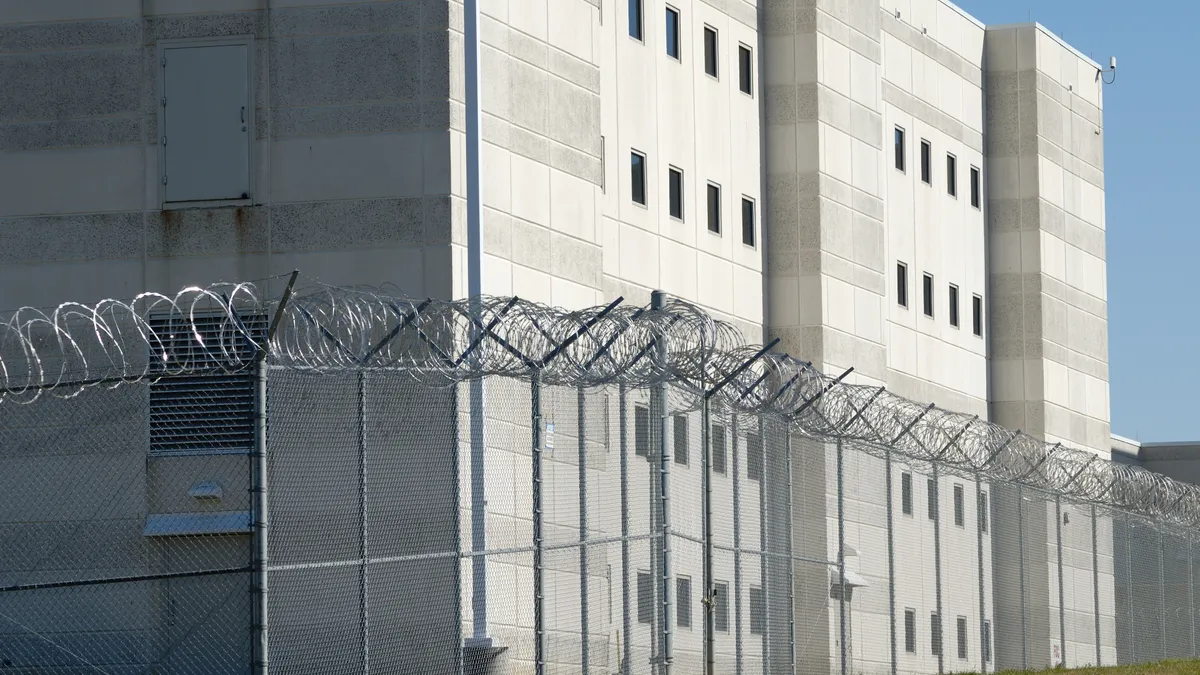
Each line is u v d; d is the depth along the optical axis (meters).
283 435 29.84
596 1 41.62
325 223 37.09
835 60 51.75
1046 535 48.69
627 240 44.22
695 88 47.72
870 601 46.06
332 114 37.31
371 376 29.28
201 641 31.88
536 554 27.05
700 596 37.72
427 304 25.94
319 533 29.69
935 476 37.25
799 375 30.50
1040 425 63.50
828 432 32.66
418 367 25.48
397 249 36.88
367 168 37.16
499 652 30.09
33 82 37.97
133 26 37.84
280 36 37.53
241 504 32.94
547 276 39.19
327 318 30.36
